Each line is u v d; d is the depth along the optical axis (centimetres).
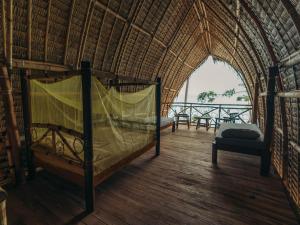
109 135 292
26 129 296
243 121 762
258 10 294
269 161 322
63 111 289
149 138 414
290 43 256
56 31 349
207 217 213
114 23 438
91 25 403
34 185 284
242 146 346
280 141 326
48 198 249
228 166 368
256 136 344
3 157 274
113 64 514
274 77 318
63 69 384
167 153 449
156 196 256
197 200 247
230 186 287
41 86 294
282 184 293
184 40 710
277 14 251
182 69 893
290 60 248
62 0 324
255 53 420
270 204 240
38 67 336
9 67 280
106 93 322
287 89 295
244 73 760
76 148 263
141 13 470
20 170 283
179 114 796
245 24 390
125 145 322
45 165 282
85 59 435
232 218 212
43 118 303
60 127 245
